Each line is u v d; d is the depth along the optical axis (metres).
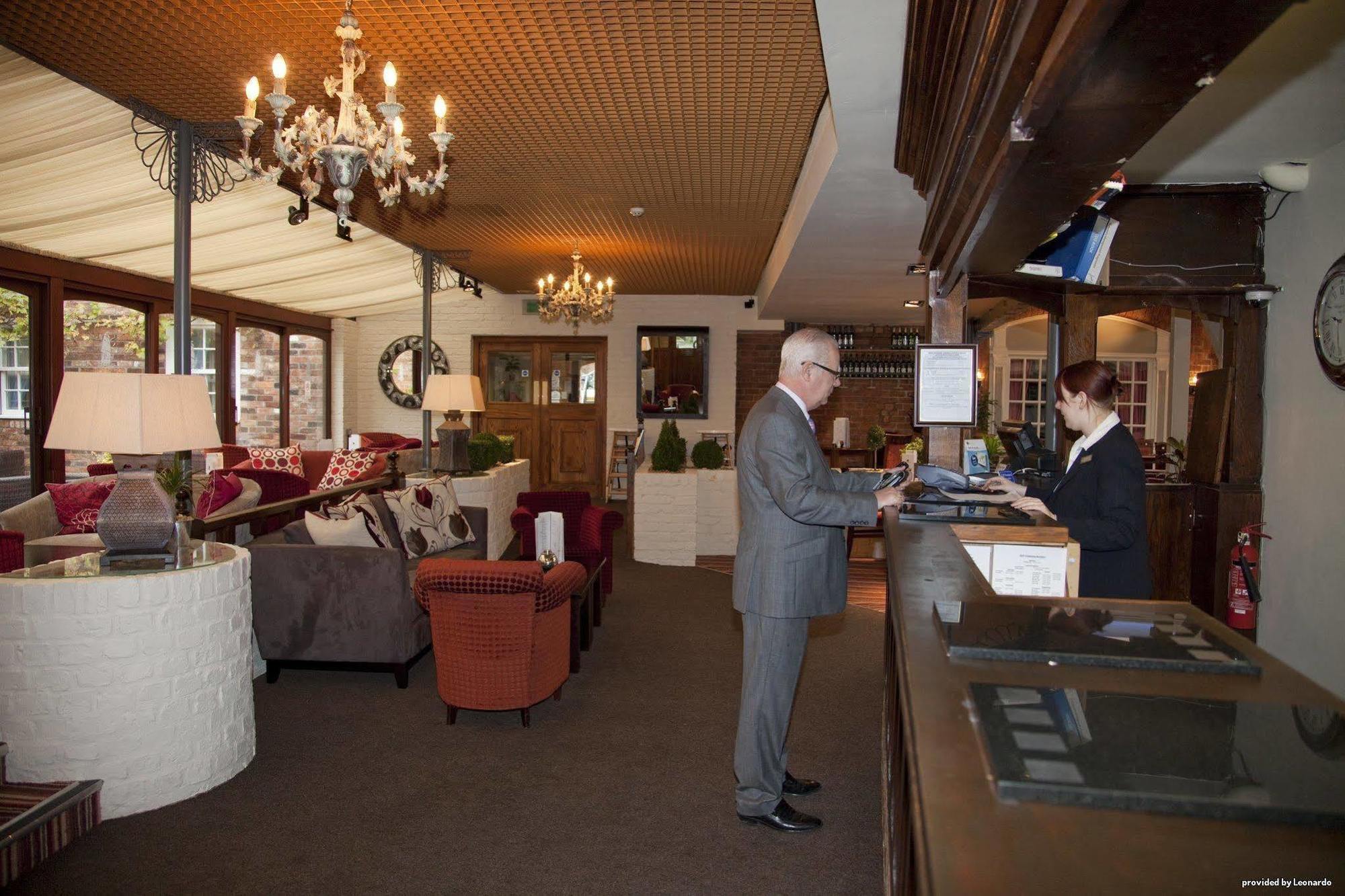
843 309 9.80
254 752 3.26
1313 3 2.32
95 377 2.90
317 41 3.46
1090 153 1.64
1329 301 3.46
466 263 8.80
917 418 3.41
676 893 2.37
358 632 4.09
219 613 3.00
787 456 2.48
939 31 2.10
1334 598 3.46
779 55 3.49
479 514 5.84
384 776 3.12
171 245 6.49
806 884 2.42
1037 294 4.07
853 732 3.63
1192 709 0.92
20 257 6.25
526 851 2.59
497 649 3.53
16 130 4.23
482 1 3.08
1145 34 1.17
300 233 6.74
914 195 4.51
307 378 10.79
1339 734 0.87
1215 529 4.09
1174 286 3.96
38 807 2.50
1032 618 1.28
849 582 6.74
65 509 5.24
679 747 3.43
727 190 5.70
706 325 11.30
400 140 3.31
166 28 3.37
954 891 0.60
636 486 7.55
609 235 7.27
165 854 2.54
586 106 4.14
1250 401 4.05
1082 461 2.68
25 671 2.67
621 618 5.60
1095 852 0.66
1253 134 3.34
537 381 11.52
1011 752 0.80
